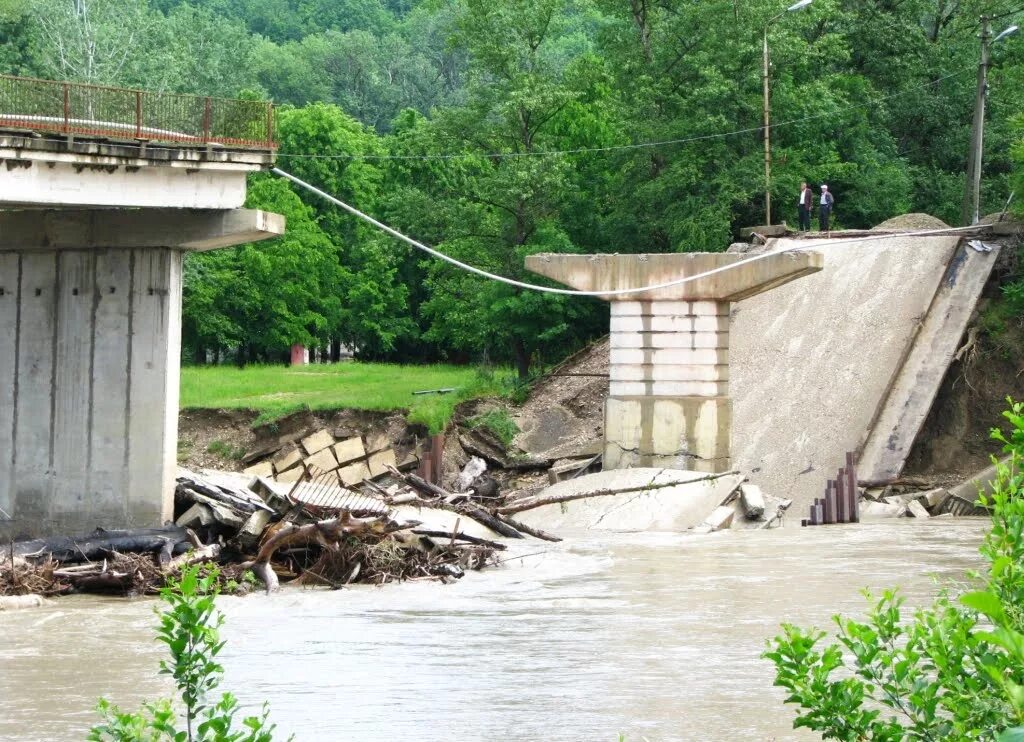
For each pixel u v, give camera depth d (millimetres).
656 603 39000
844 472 61312
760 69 89250
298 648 32281
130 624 36125
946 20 112125
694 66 90438
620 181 95938
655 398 66875
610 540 55156
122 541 44406
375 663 30422
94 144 46344
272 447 77062
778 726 24609
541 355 93750
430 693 27344
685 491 61375
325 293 124562
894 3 107375
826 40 91562
